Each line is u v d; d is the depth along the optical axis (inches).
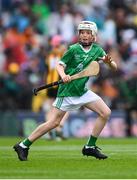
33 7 2338.8
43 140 1684.3
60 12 2308.1
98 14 2352.4
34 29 2261.3
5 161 954.7
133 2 2431.1
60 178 745.0
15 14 2287.2
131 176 765.9
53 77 1652.3
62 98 956.6
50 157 1051.3
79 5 2384.4
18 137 1886.1
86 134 1967.3
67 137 1910.7
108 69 2069.4
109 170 833.5
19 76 2080.5
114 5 2412.6
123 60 2203.5
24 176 761.6
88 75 950.4
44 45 2187.5
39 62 2111.2
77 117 1968.5
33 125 1953.7
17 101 2039.9
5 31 2230.6
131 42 2258.9
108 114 967.6
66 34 2256.4
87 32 951.6
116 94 2034.9
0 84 2046.0
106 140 1708.9
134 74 2060.8
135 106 2004.2
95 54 956.0
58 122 964.0
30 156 1077.8
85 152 987.3
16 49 2158.0
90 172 807.1
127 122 2009.1
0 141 1616.6
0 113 1957.4
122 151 1226.0
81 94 957.2
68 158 1026.1
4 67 2132.1
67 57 951.0
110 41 2257.6
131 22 2345.0
